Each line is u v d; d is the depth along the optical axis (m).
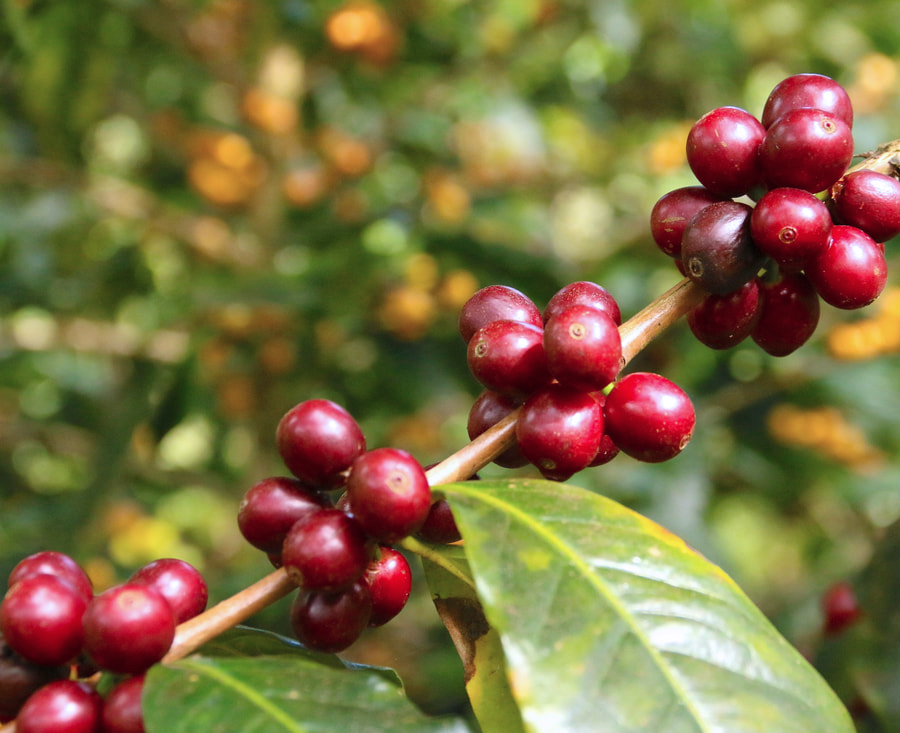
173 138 0.96
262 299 0.72
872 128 0.96
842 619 0.49
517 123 1.00
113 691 0.28
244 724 0.28
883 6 1.09
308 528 0.29
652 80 1.14
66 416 0.96
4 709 0.29
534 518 0.29
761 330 0.33
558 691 0.27
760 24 1.11
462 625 0.32
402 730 0.28
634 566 0.29
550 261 0.79
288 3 0.85
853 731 0.28
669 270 0.84
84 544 0.75
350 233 0.81
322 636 0.30
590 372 0.30
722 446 0.80
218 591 0.71
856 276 0.31
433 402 0.79
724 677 0.28
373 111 0.99
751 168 0.31
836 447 0.79
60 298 0.86
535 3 0.96
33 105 0.86
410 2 0.90
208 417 0.91
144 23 0.87
